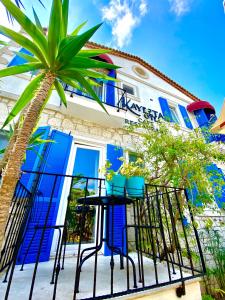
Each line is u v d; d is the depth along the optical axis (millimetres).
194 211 3180
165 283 1703
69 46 1269
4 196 945
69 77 1502
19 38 1324
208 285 3520
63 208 3191
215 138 5379
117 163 3957
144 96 6477
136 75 7133
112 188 1778
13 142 1511
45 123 3691
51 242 2666
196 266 3553
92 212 3506
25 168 2961
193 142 3324
